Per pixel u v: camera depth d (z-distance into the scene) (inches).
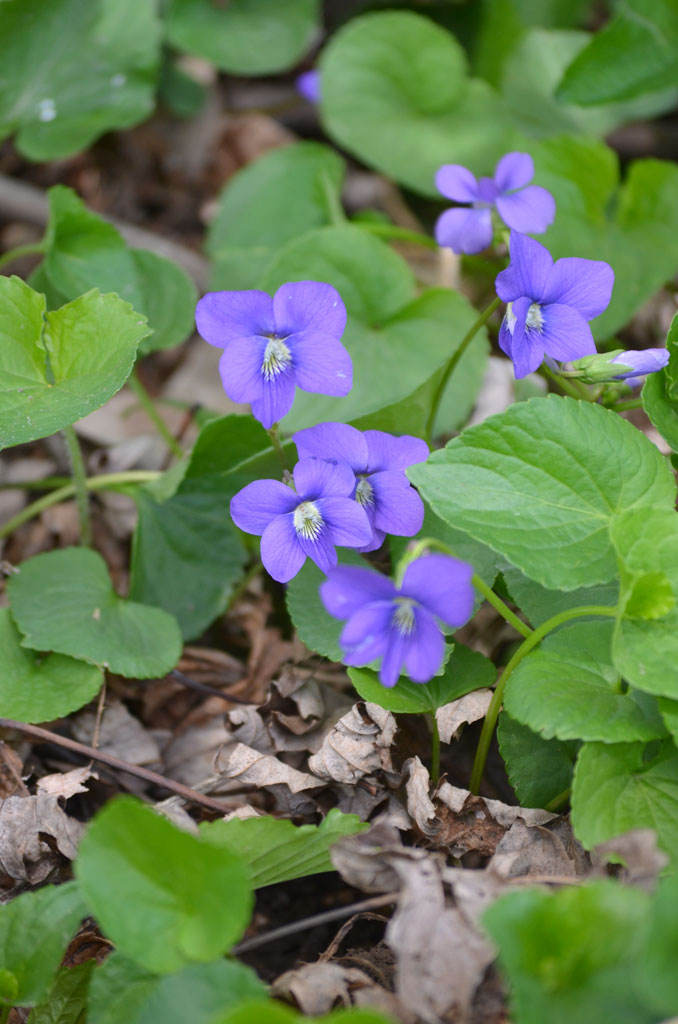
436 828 16.7
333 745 17.1
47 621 17.7
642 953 14.6
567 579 16.2
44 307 17.5
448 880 15.6
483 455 16.5
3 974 15.6
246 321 16.4
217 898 15.2
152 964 15.1
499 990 15.5
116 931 15.1
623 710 16.1
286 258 19.4
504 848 16.5
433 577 15.3
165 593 18.7
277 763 17.2
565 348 16.6
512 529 16.3
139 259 19.6
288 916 17.0
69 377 17.5
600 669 16.5
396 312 19.6
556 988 14.8
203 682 18.6
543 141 20.3
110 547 19.7
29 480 20.1
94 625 17.8
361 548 16.7
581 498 16.5
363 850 15.8
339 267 19.5
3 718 17.1
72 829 16.8
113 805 15.2
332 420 19.1
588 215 20.2
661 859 15.4
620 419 16.6
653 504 16.5
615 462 16.6
